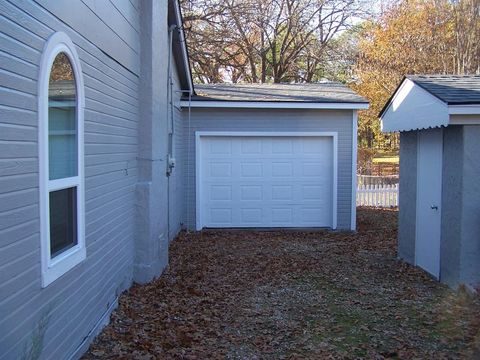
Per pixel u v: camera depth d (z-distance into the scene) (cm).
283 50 2894
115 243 623
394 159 3531
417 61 2552
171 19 986
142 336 532
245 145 1344
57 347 406
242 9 2438
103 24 555
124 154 669
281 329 573
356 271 873
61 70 427
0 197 305
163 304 648
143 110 748
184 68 1182
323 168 1354
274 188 1352
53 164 412
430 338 541
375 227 1412
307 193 1357
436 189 807
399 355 492
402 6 2602
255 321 600
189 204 1338
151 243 753
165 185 867
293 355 493
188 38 2223
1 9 304
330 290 746
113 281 612
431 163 826
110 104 592
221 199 1351
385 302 681
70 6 439
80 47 474
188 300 679
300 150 1350
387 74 2600
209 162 1344
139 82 746
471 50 2423
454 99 693
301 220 1359
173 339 528
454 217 739
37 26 362
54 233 414
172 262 936
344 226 1351
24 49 338
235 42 2595
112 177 607
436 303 671
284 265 920
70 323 441
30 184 350
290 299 698
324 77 3183
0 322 303
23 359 329
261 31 2691
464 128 707
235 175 1348
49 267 381
